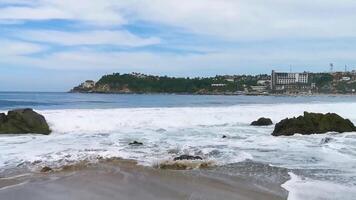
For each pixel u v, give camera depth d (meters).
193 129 24.88
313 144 18.89
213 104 54.41
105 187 10.98
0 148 16.95
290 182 11.53
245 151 16.81
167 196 10.24
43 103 54.44
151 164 13.86
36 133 22.12
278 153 16.36
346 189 10.75
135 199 9.97
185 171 12.95
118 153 15.69
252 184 11.38
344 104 43.03
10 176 12.09
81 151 16.09
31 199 9.88
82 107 46.38
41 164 13.70
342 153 16.34
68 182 11.42
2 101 56.69
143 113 28.33
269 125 27.78
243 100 75.69
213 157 15.38
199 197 10.17
